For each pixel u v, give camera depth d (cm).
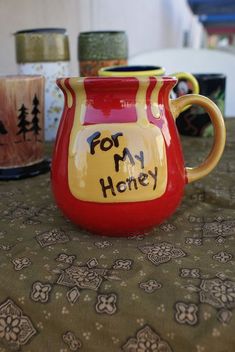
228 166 33
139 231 21
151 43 152
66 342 17
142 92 19
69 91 20
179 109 22
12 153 31
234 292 16
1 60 51
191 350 15
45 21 64
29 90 31
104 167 19
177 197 21
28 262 19
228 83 66
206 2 188
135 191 19
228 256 19
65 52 40
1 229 22
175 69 68
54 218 24
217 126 22
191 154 36
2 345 17
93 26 89
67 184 20
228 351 15
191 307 16
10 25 53
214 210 25
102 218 20
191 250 20
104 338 16
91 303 16
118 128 19
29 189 29
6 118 30
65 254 20
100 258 19
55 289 17
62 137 21
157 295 16
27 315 17
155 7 155
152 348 16
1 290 18
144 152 19
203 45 299
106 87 19
